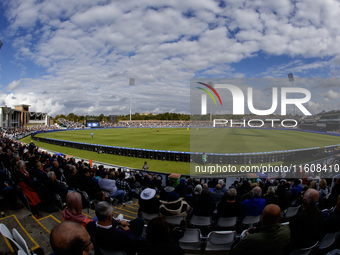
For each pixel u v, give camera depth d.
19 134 57.28
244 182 9.39
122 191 9.02
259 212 5.44
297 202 6.83
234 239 4.69
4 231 3.16
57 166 10.97
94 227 3.63
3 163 11.03
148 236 2.82
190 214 6.60
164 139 46.84
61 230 2.26
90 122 100.25
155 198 5.71
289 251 3.84
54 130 81.50
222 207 5.45
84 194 7.51
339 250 4.30
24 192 6.30
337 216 4.21
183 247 5.00
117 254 3.45
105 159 26.70
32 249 4.45
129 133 67.06
